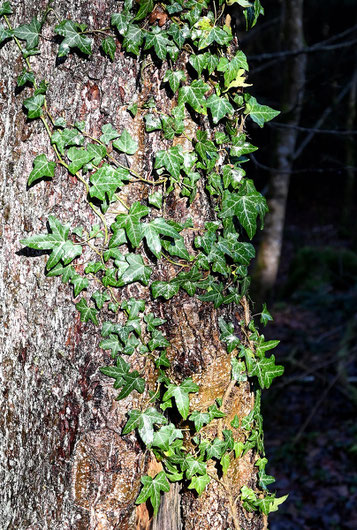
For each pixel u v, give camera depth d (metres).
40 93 0.99
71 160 0.99
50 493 1.01
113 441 1.02
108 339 1.01
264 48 3.99
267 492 1.12
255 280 3.57
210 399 1.05
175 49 1.00
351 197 7.90
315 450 3.37
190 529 1.07
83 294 1.01
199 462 1.05
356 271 5.34
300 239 7.59
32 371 1.01
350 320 3.92
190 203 1.03
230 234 1.05
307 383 4.05
